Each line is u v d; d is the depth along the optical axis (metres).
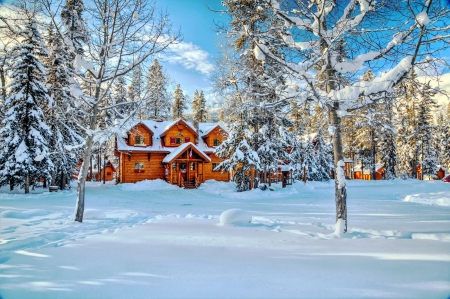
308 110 8.31
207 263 4.50
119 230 7.50
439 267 4.15
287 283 3.60
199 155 30.73
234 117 24.45
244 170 23.83
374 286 3.46
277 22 7.94
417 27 6.17
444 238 6.20
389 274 3.88
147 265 4.41
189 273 4.02
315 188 29.61
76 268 4.29
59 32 8.39
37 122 22.20
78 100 9.33
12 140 21.11
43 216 10.37
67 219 9.69
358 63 6.88
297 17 7.25
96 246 5.69
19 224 8.57
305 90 6.64
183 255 4.98
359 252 5.11
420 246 5.48
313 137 41.06
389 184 31.83
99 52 9.33
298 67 7.02
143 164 31.86
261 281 3.68
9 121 21.09
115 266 4.37
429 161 45.84
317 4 7.28
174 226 8.19
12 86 21.12
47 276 3.96
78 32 8.95
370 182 35.41
